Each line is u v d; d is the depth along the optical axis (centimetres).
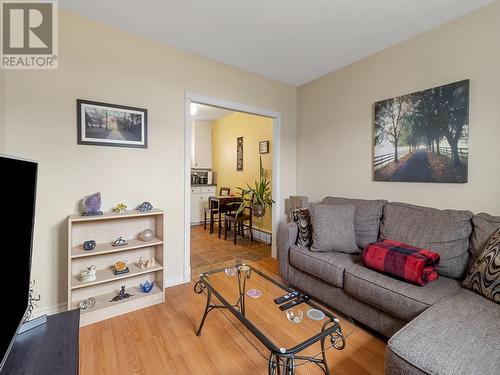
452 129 196
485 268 137
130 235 223
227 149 527
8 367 79
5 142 171
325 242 213
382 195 247
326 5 185
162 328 178
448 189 201
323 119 311
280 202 338
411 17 197
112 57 210
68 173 193
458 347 96
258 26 211
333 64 279
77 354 86
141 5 185
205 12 193
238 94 290
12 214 79
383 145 243
